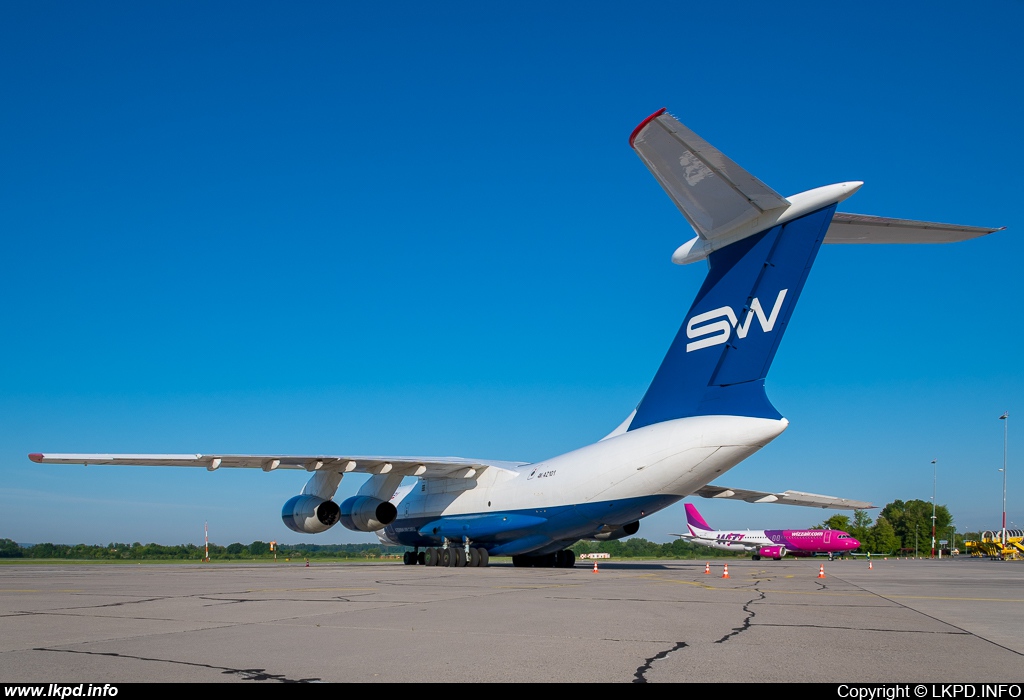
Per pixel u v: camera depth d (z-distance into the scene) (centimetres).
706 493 2620
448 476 2181
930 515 9575
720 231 1460
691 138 1100
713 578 1731
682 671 537
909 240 1305
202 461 1967
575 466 1827
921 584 1585
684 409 1567
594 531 1859
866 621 835
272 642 658
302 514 2238
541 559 2289
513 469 2102
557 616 854
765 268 1404
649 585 1405
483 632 720
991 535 6150
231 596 1120
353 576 1706
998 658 598
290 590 1244
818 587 1437
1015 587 1497
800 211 1339
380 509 2230
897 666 561
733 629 753
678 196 1302
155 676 516
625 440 1697
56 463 1944
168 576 1759
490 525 2061
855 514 9606
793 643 664
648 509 1675
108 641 665
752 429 1408
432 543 2436
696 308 1560
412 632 720
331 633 712
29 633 716
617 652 612
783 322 1376
